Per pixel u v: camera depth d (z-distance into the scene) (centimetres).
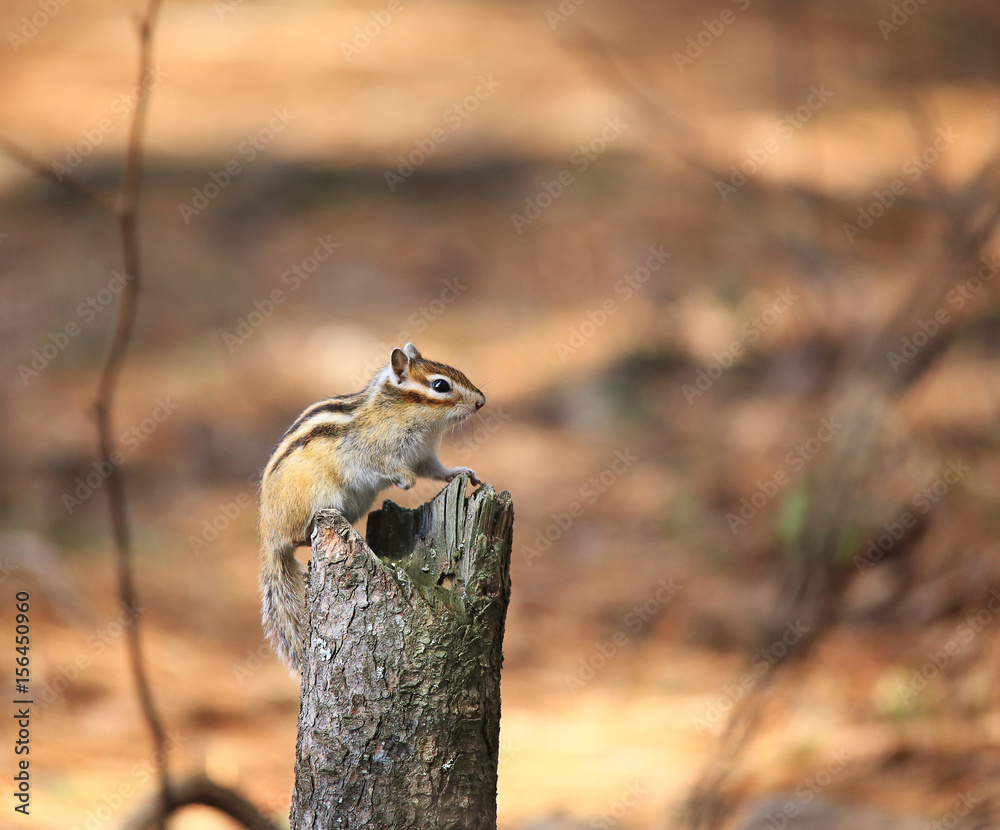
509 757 1048
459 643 534
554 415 1827
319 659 539
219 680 1152
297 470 748
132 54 3381
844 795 902
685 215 2288
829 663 1128
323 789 534
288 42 3459
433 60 3253
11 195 2553
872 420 1270
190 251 2306
